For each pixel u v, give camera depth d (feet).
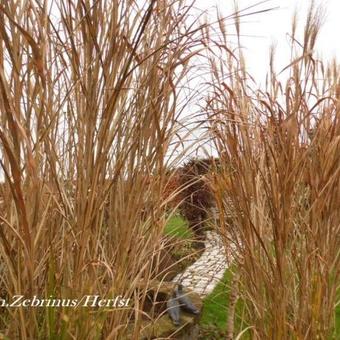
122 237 6.07
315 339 7.80
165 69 6.30
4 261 5.72
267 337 7.70
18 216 5.36
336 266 8.21
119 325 5.76
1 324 6.19
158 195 6.47
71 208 5.95
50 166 5.71
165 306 11.48
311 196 8.18
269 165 7.64
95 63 5.69
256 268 7.89
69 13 5.80
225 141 8.21
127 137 6.14
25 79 5.74
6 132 5.38
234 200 8.13
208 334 13.19
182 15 6.56
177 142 6.88
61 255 5.77
